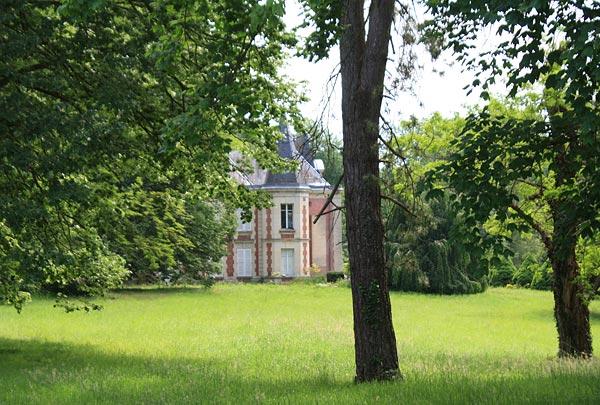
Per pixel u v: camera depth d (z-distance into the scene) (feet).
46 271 47.11
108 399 36.09
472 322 102.78
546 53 38.63
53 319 92.73
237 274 192.95
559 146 37.70
